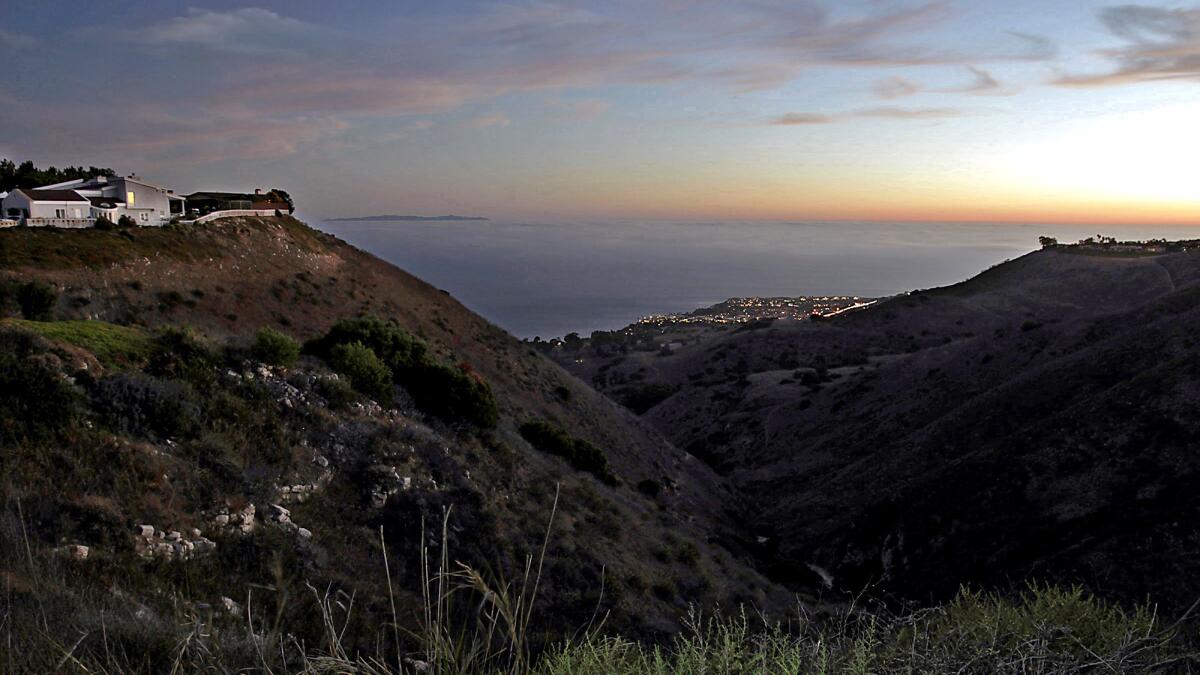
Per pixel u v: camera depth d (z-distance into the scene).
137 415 13.44
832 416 84.12
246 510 12.67
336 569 12.40
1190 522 29.25
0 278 37.75
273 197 82.94
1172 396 38.25
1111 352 53.31
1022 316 130.00
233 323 45.66
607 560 17.47
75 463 11.34
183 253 50.34
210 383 16.20
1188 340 48.28
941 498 42.09
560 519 19.17
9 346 13.62
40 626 3.66
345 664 2.88
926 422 69.88
